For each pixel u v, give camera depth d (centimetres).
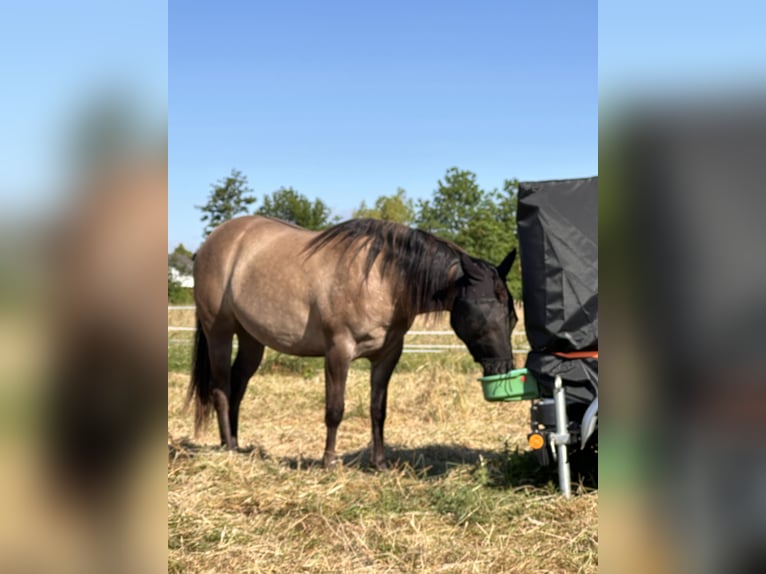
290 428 696
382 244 493
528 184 437
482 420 719
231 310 559
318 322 504
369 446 608
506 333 454
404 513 401
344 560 335
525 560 331
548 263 423
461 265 468
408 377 939
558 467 432
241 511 398
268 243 539
